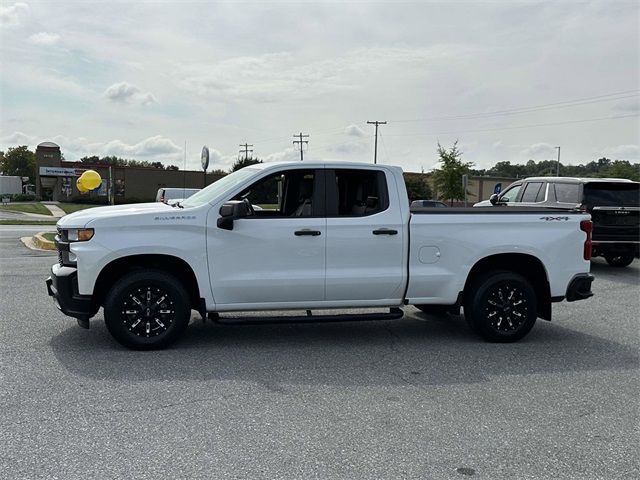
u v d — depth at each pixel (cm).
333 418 440
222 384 511
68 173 6181
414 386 518
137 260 614
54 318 736
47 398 469
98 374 530
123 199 6397
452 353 626
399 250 642
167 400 470
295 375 541
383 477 351
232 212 585
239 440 398
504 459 379
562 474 361
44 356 582
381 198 644
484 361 599
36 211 4144
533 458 381
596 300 948
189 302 613
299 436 407
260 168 636
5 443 387
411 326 745
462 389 513
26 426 414
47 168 6106
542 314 691
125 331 598
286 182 656
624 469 369
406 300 654
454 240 653
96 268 585
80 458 367
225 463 364
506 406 474
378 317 641
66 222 600
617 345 671
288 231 617
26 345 618
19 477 342
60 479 340
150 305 604
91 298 591
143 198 6575
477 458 379
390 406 468
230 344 641
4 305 809
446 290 657
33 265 1216
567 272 679
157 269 611
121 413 441
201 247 603
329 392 498
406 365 580
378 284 639
